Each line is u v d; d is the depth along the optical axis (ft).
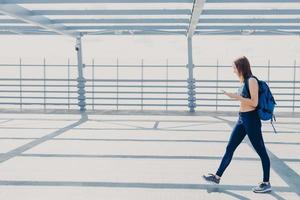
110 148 22.25
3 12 27.61
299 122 34.06
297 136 26.71
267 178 14.01
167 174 16.70
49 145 23.07
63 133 27.43
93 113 39.96
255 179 15.94
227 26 37.91
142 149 22.00
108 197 13.52
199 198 13.42
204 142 24.26
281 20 34.65
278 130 29.43
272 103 13.41
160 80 43.24
